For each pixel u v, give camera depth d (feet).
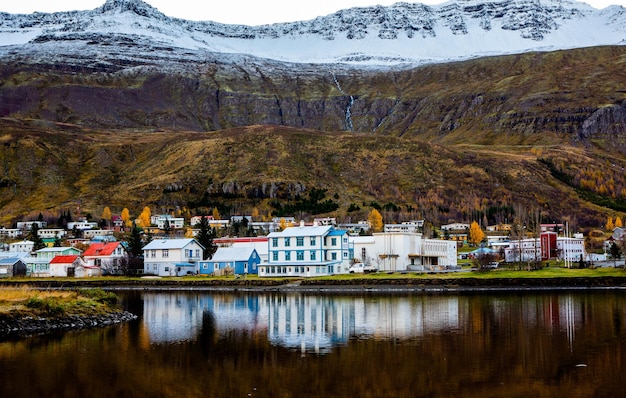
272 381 165.68
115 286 472.85
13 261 564.71
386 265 545.85
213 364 183.62
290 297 374.43
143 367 180.04
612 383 159.33
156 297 383.04
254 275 541.34
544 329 234.38
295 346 207.72
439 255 585.63
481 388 157.17
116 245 587.68
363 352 197.26
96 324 253.24
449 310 292.20
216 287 460.14
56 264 565.12
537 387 156.97
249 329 242.17
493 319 261.03
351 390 157.48
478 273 469.16
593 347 200.54
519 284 419.13
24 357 192.03
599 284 418.51
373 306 313.73
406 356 190.90
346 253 527.81
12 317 235.20
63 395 155.12
